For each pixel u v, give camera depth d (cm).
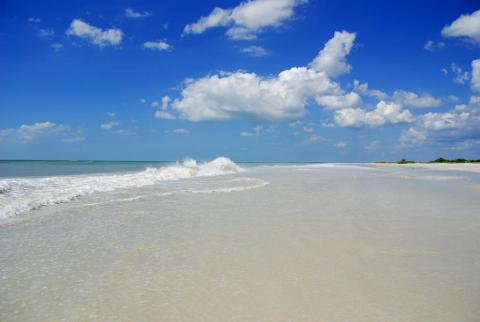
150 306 344
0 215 744
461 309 339
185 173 2073
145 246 543
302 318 322
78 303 349
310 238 593
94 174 1998
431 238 595
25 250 516
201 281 407
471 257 497
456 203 980
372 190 1295
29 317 320
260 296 367
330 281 407
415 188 1383
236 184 1474
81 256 493
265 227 670
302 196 1107
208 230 646
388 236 606
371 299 361
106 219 735
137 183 1448
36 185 1241
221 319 320
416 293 375
